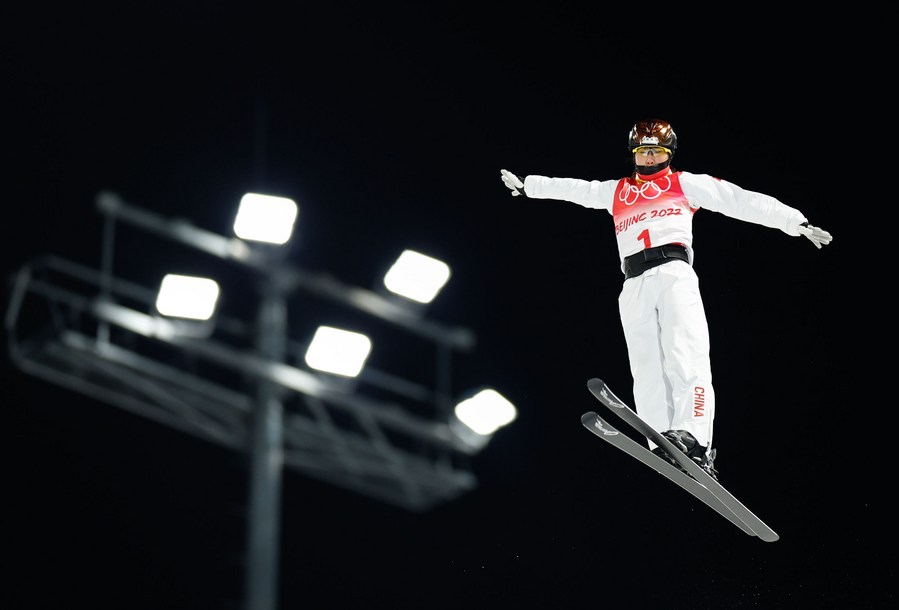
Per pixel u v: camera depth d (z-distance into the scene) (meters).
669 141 24.14
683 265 23.61
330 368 42.72
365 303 44.16
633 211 24.06
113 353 41.38
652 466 22.97
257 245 42.72
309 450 46.06
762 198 23.33
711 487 22.48
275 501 38.16
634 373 23.81
